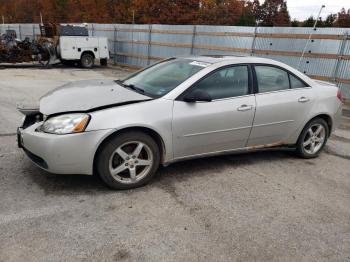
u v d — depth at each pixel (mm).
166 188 4086
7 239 2961
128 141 3848
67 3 50000
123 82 4895
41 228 3145
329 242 3240
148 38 18844
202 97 4090
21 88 11094
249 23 43812
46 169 3738
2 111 7484
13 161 4562
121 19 43281
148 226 3281
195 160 5020
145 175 4055
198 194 3984
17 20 58719
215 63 4488
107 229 3195
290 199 4031
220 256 2918
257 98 4652
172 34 17016
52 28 20734
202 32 15250
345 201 4090
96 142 3670
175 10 40250
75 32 19391
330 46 10859
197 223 3381
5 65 18828
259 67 4781
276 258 2953
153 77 4668
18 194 3725
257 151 5098
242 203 3846
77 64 20703
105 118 3701
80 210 3486
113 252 2883
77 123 3623
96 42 19922
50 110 3830
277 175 4707
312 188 4379
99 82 4906
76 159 3666
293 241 3211
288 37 11938
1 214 3324
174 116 4047
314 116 5219
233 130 4516
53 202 3609
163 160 4180
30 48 18406
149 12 40438
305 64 11578
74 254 2828
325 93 5344
